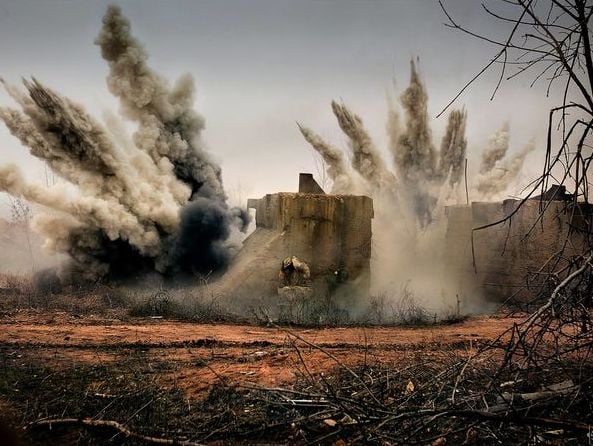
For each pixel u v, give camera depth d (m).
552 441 4.92
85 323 12.94
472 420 5.08
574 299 4.95
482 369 7.00
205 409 6.38
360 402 5.39
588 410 5.26
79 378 7.71
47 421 5.76
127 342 10.49
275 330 12.52
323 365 8.28
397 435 4.93
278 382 7.36
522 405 5.23
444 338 11.27
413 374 7.23
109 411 6.20
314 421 5.73
